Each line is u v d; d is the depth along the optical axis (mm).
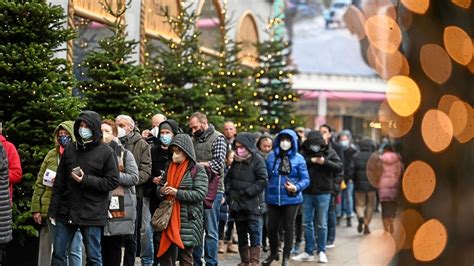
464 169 1896
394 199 1993
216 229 12242
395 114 1967
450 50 1899
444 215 1906
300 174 13531
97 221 9516
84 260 11695
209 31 26031
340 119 44875
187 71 19109
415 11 1924
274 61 26828
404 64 1954
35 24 12508
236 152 12922
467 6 1894
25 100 12227
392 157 1980
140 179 11867
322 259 15242
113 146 10641
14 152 10688
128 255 11750
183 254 10266
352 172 20453
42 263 11414
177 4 23094
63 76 12891
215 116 19469
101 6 18125
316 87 43250
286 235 13516
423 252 1918
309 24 44781
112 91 15500
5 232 9680
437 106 1911
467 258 1877
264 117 25953
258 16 30938
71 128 10516
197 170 10109
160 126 11969
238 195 12766
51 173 10500
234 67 24016
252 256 12820
